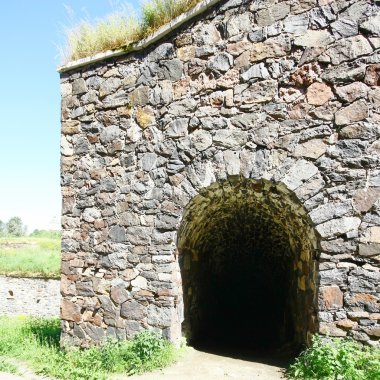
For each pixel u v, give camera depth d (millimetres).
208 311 7402
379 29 4590
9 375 5316
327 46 4758
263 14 5062
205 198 5508
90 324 5875
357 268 4500
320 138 4723
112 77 5992
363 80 4613
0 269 14906
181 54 5508
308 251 5406
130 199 5727
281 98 4906
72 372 5090
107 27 6293
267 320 8844
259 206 6035
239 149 5062
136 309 5566
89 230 6000
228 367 5312
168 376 4875
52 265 15055
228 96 5176
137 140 5746
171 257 5453
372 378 3988
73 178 6172
